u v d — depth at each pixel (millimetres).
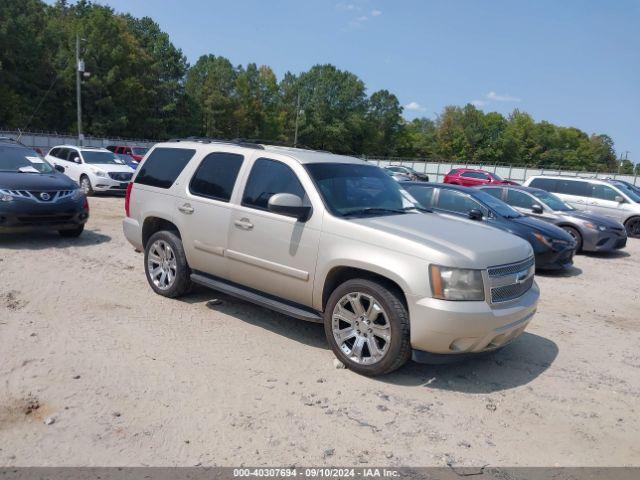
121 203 16422
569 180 17438
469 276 4254
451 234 4699
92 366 4410
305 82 95500
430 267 4227
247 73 86812
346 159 5801
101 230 11023
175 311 5957
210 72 79750
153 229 6738
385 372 4473
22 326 5184
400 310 4332
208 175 5977
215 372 4461
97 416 3664
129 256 8617
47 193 8961
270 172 5414
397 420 3881
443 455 3486
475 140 99938
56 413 3670
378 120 99688
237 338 5266
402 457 3426
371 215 5043
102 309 5863
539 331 6297
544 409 4242
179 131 71688
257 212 5293
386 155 100875
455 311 4148
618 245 12586
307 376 4504
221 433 3553
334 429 3697
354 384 4414
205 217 5789
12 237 9562
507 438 3764
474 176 31297
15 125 53094
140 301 6242
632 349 5887
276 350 5027
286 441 3510
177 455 3287
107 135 60719
